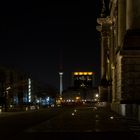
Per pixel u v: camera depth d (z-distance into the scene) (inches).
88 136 1141.7
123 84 2277.3
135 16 2231.8
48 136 1158.3
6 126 1659.7
